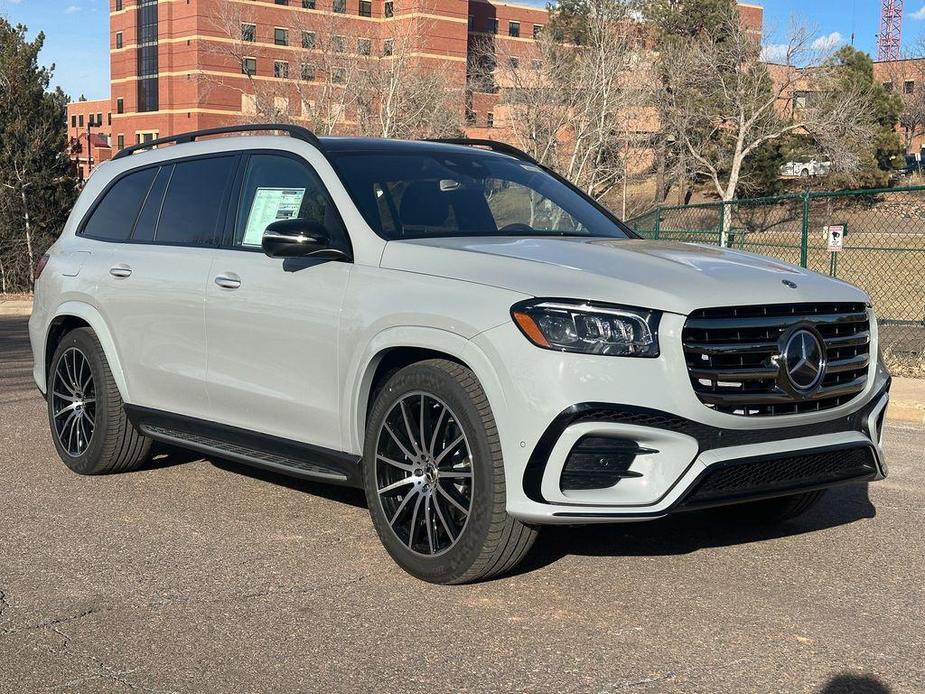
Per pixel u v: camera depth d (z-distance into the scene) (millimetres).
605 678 3443
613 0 48844
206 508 5508
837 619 3992
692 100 56812
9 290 26172
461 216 5051
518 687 3377
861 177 63875
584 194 5902
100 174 6691
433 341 4227
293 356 4918
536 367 3912
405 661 3578
